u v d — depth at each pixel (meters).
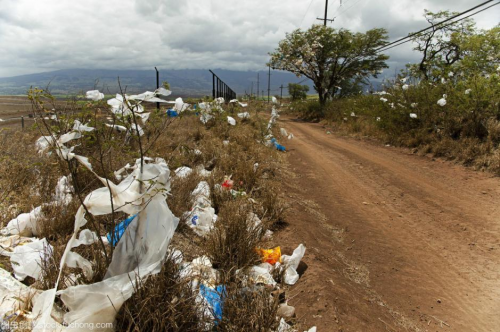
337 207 6.23
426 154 9.94
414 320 3.23
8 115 14.28
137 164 2.79
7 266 2.92
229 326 2.52
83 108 2.93
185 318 2.40
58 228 3.65
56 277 2.61
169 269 2.59
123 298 2.18
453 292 3.68
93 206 2.47
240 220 3.87
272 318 2.66
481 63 12.92
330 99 33.69
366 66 31.23
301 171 8.85
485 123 9.12
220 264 3.57
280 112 41.72
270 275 3.45
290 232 4.90
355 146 12.85
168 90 2.85
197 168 6.70
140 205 2.46
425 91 11.39
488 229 5.05
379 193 6.95
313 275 3.76
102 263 2.61
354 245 4.75
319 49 30.31
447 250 4.57
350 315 3.21
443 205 6.07
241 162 7.07
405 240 4.89
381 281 3.89
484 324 3.17
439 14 19.16
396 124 12.59
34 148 5.55
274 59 32.72
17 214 3.91
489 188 6.68
